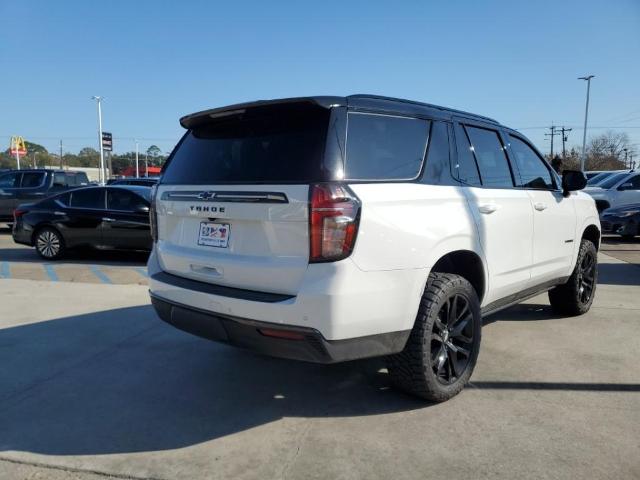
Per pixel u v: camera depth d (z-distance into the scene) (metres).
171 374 4.15
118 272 8.62
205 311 3.18
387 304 2.98
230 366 4.31
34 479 2.72
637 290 6.98
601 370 4.07
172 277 3.54
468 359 3.64
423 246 3.17
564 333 5.02
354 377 4.03
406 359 3.29
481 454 2.88
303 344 2.84
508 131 4.52
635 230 12.63
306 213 2.80
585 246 5.40
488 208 3.80
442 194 3.44
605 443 2.98
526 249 4.31
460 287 3.46
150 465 2.84
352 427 3.22
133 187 10.12
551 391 3.69
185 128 3.81
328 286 2.76
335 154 2.91
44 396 3.75
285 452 2.95
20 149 63.06
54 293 7.03
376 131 3.21
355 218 2.83
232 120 3.42
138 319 5.73
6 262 9.93
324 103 2.99
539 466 2.76
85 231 9.88
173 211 3.55
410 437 3.08
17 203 15.32
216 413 3.46
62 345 4.88
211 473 2.76
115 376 4.12
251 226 3.05
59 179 15.97
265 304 2.87
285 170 2.98
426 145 3.52
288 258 2.89
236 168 3.23
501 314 5.73
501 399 3.57
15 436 3.17
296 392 3.77
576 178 4.80
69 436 3.17
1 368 4.30
